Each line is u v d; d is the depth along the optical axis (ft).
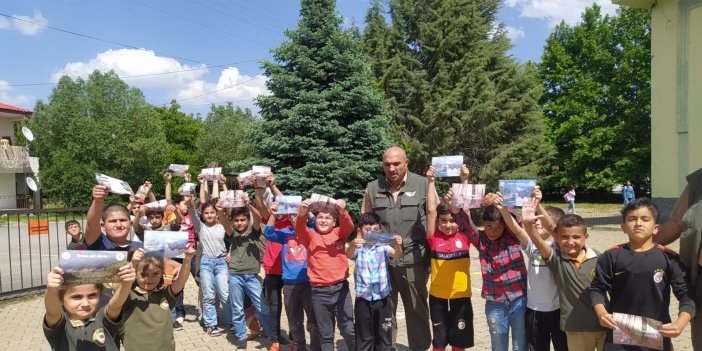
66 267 8.48
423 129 63.87
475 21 66.03
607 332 10.53
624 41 111.24
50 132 124.67
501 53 68.95
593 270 11.30
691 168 43.73
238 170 46.06
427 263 15.19
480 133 63.98
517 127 67.26
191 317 22.70
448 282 13.99
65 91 127.03
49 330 8.93
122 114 125.70
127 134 122.31
